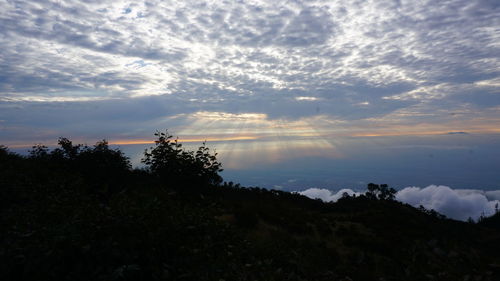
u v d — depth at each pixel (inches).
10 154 368.2
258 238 297.6
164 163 334.0
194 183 329.4
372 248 401.7
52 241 140.0
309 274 237.6
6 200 229.8
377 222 610.9
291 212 541.3
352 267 295.4
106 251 141.5
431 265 354.9
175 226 182.2
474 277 323.6
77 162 352.2
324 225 504.1
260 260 218.4
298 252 283.9
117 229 157.6
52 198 237.6
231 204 451.2
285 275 207.8
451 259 394.9
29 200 241.3
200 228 203.5
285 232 374.9
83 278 129.3
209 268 165.0
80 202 235.0
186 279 152.4
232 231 235.1
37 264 130.5
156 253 155.9
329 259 300.7
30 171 311.1
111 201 216.2
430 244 457.7
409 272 316.8
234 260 188.5
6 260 132.1
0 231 165.6
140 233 160.6
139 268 136.5
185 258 163.9
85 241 143.7
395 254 387.5
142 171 367.6
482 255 442.6
